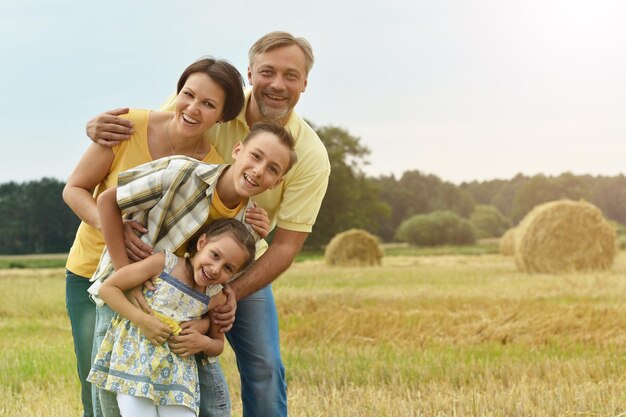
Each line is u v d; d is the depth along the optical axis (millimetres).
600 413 6676
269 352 6031
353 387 8055
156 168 4930
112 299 4832
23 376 8773
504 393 7289
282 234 6020
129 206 4902
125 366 4801
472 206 99438
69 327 13648
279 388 6109
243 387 6148
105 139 5406
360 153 77125
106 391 4938
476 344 10773
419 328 11602
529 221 27219
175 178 4883
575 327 11539
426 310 14234
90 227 5668
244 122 5973
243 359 6094
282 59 5750
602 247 27047
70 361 9594
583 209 27156
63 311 16141
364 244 35250
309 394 7660
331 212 75312
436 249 73125
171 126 5492
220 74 5293
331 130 76812
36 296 17500
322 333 11516
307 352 9844
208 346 4984
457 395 7348
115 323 4941
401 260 40156
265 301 6066
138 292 4883
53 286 21141
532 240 27000
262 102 5840
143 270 4852
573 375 8219
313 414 6867
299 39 5828
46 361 9617
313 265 37156
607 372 8430
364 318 12508
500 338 11094
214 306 5055
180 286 4891
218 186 4996
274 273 5875
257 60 5797
